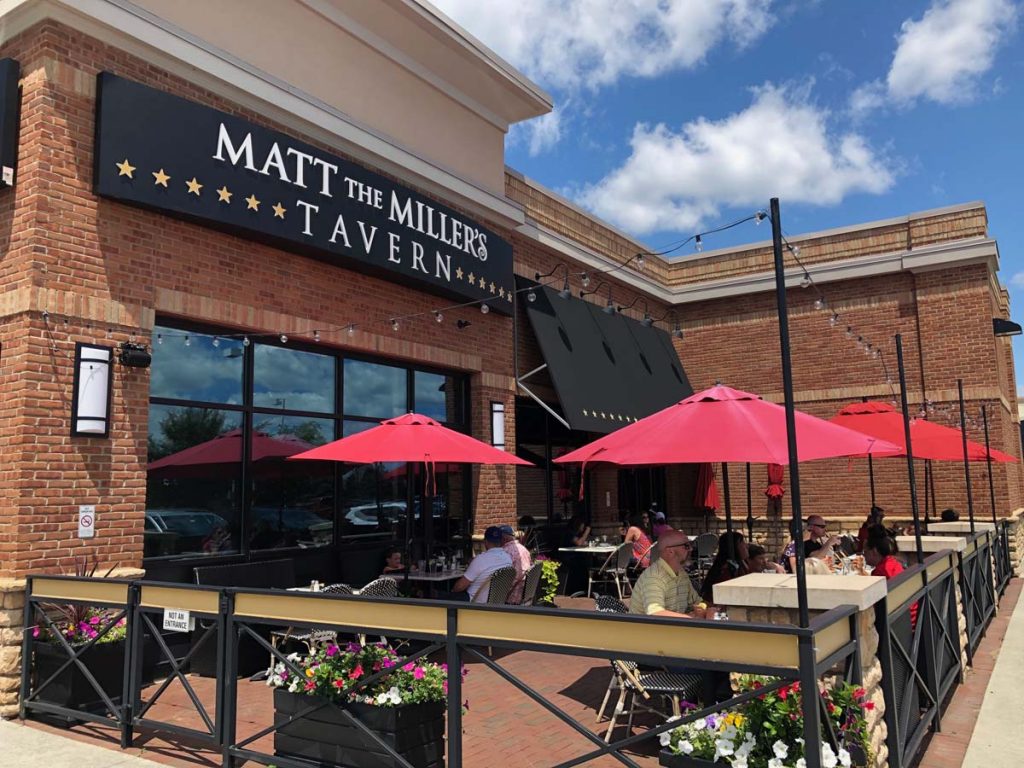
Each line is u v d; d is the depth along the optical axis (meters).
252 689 7.20
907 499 16.95
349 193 10.03
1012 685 7.16
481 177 13.47
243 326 8.94
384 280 10.99
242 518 9.05
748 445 5.33
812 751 3.35
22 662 6.38
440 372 12.45
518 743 5.61
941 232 16.88
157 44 8.09
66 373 7.18
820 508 17.80
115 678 6.39
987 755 5.27
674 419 5.88
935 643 6.29
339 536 10.34
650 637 3.79
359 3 10.72
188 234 8.41
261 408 9.41
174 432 8.42
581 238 16.44
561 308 15.05
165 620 5.45
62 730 6.02
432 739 4.82
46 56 7.29
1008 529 15.46
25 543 6.75
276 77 9.38
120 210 7.77
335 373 10.56
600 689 7.09
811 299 18.39
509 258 13.37
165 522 8.23
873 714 4.33
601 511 16.42
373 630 4.61
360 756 4.69
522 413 14.67
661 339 19.17
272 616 4.98
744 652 3.56
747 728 4.05
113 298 7.62
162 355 8.36
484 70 12.82
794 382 18.42
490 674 7.66
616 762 5.18
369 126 10.67
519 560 9.46
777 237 4.20
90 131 7.58
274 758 4.86
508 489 13.21
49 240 7.16
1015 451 21.31
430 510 11.71
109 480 7.42
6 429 6.94
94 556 7.24
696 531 18.98
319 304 9.93
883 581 4.64
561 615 4.00
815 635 3.58
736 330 19.28
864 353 17.58
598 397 14.70
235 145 8.67
